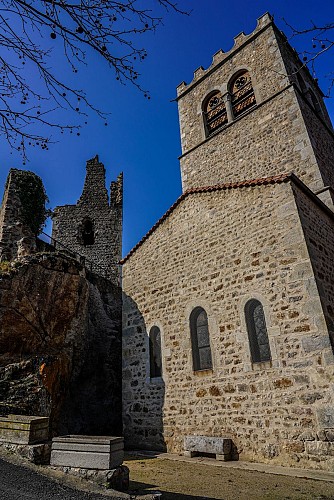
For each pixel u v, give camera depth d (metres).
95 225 22.75
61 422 10.22
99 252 21.78
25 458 5.55
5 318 9.83
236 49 15.99
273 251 8.09
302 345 6.99
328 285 7.73
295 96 12.78
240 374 7.78
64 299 11.28
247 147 13.67
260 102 13.91
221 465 6.86
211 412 8.07
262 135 13.31
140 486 5.30
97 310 14.56
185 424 8.52
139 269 11.50
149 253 11.34
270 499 4.56
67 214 23.12
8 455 5.70
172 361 9.38
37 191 16.05
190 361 8.91
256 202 8.86
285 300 7.52
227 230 9.25
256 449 7.06
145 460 7.75
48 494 4.24
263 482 5.45
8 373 9.09
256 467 6.55
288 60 14.82
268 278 7.97
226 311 8.52
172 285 10.16
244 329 8.02
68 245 21.97
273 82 13.94
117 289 16.61
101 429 11.34
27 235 14.38
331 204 10.41
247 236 8.73
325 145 13.42
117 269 21.22
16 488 4.36
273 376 7.23
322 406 6.41
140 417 9.68
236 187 9.45
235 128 14.40
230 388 7.87
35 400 8.73
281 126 12.80
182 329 9.42
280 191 8.45
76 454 5.07
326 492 4.80
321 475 5.76
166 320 9.97
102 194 23.97
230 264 8.85
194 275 9.64
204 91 16.88
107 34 2.82
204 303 9.09
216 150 14.84
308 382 6.71
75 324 11.36
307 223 8.20
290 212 8.09
